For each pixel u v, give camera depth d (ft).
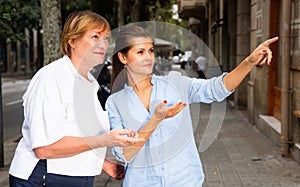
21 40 26.18
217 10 71.72
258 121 35.53
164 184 8.75
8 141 33.96
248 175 22.36
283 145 25.72
